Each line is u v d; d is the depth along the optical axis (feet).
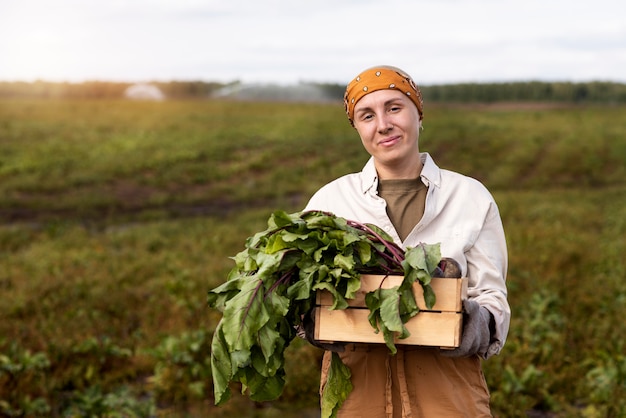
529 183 110.42
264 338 6.87
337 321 7.18
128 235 56.24
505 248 8.13
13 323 25.12
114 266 38.75
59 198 86.79
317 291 7.21
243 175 111.65
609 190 99.04
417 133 8.07
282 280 7.09
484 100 350.23
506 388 17.97
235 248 48.19
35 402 17.60
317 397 18.31
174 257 42.70
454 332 6.97
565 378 19.08
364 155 128.47
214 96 340.18
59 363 20.81
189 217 77.92
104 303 28.78
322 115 200.44
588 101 334.44
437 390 7.61
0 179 97.09
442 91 359.87
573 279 31.89
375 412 7.80
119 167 107.86
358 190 8.23
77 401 18.03
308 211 7.57
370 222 8.09
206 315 26.08
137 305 29.01
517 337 22.16
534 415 17.58
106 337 22.34
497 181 110.63
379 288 7.03
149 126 159.33
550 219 60.85
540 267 34.68
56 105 191.72
